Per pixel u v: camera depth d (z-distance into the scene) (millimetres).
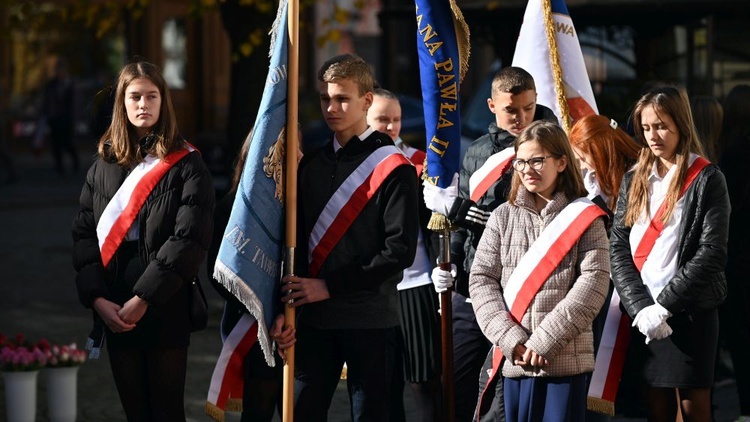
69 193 30562
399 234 7727
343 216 7848
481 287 7734
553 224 7609
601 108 15508
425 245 9297
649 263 8359
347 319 7871
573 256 7602
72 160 38906
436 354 9219
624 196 8562
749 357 10297
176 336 8203
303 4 18266
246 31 17094
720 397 11852
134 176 8148
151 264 8016
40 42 40781
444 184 8305
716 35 16844
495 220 7828
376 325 7902
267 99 7770
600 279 7520
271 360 7754
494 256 7777
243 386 9055
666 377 8383
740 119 10438
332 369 8055
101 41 41531
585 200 7676
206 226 8141
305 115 32094
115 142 8195
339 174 7922
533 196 7797
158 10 39281
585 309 7445
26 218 26344
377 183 7809
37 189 31453
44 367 10297
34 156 41000
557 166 7648
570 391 7562
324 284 7754
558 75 9508
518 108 8812
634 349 8578
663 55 16781
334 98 7883
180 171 8164
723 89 16875
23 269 19641
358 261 7816
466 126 19000
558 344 7414
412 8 18297
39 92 41375
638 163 8492
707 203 8227
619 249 8523
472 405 9156
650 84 10805
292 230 7789
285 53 7797
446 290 8281
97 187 8273
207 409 9031
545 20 9539
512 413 7789
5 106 40344
